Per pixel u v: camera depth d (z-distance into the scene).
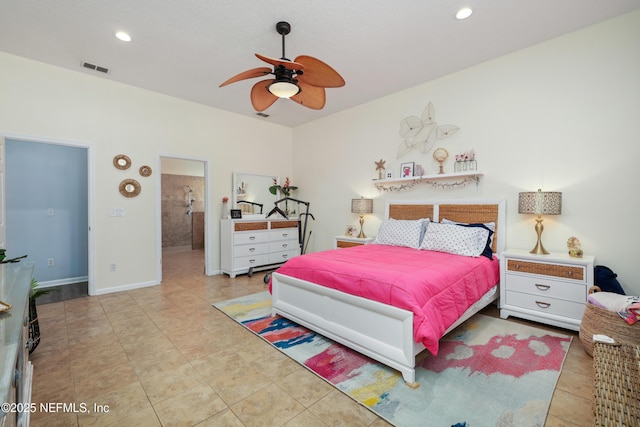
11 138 3.24
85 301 3.54
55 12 2.49
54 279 4.34
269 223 5.14
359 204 4.43
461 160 3.61
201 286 4.21
